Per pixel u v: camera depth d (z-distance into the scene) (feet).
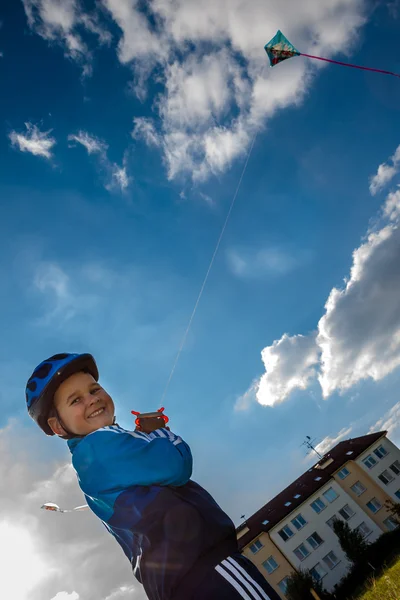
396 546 80.59
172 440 3.77
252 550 92.94
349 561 87.61
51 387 4.12
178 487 3.59
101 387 4.36
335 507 96.27
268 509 106.42
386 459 102.78
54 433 4.26
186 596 3.01
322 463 111.34
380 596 28.09
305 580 82.64
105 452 3.51
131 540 3.51
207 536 3.28
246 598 3.00
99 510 3.64
